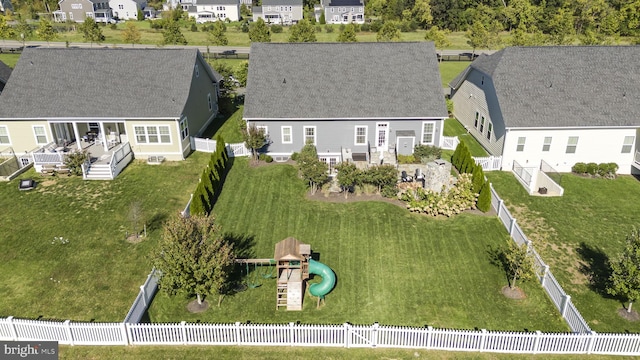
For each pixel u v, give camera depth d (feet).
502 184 94.22
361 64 108.78
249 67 107.76
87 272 65.10
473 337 51.60
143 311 57.36
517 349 51.93
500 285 63.72
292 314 58.39
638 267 54.60
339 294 62.08
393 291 62.54
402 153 105.40
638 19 265.13
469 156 93.30
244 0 408.05
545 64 103.81
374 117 99.91
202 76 121.08
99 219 78.48
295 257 57.82
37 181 91.81
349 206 84.28
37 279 63.52
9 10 336.29
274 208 83.87
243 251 71.00
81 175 94.22
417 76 106.83
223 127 128.06
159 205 83.56
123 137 108.47
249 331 52.49
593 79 101.50
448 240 74.33
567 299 56.29
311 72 107.34
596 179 97.66
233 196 88.02
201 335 52.75
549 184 92.12
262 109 100.68
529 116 96.43
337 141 104.12
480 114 116.47
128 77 105.29
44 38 228.02
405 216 81.00
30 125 98.99
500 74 102.63
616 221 81.30
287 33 279.90
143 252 69.72
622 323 57.11
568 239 75.51
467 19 303.68
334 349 52.70
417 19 307.17
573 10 283.18
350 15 341.62
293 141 103.76
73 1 331.77
